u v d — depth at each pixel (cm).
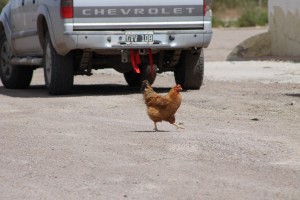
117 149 1488
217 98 2289
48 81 2470
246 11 7281
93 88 2723
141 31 2353
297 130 1703
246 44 4012
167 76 3100
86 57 2400
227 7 8788
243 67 3372
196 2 2381
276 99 2267
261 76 2992
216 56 4144
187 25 2381
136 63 2394
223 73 3125
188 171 1298
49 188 1203
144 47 2356
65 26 2305
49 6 2395
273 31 3956
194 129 1725
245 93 2431
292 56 3828
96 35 2322
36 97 2416
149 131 1703
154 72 2638
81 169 1325
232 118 1903
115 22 2331
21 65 2753
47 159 1413
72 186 1212
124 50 2369
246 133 1661
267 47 3991
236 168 1318
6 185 1229
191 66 2491
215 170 1304
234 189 1180
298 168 1314
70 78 2414
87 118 1922
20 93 2598
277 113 1984
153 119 1691
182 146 1506
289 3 3825
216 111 2028
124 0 2336
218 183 1217
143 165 1345
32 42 2600
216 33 6038
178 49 2411
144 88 1712
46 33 2458
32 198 1147
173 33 2375
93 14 2317
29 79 2806
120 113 2003
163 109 1680
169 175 1271
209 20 2400
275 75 3019
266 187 1191
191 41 2388
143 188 1191
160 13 2362
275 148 1484
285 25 3859
